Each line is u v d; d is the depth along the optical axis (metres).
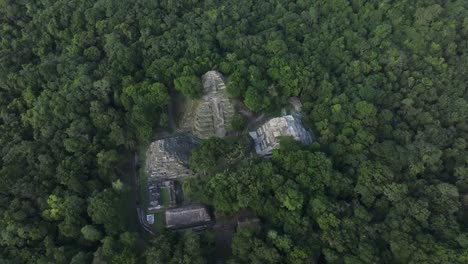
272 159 99.12
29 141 103.06
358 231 86.56
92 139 104.62
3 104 115.50
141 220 99.75
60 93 108.56
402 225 86.25
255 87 112.00
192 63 114.75
